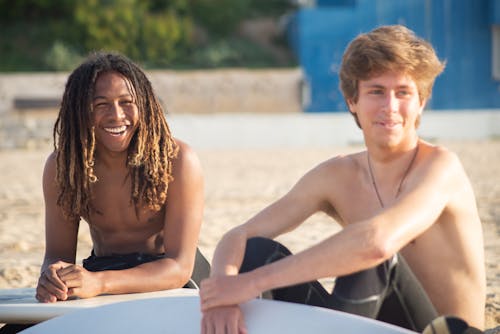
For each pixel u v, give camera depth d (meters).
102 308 3.79
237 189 17.05
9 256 9.65
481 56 42.69
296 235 10.88
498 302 6.75
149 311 3.73
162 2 55.72
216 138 30.80
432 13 42.47
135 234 4.99
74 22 51.28
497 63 42.78
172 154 4.84
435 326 3.23
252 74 44.84
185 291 4.59
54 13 53.62
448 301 3.77
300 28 43.12
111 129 4.65
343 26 42.78
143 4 53.97
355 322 3.35
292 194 4.16
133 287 4.53
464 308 3.76
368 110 3.75
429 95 3.81
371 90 3.72
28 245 10.52
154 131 4.77
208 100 44.28
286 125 31.33
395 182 3.92
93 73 4.67
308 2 48.12
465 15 42.50
